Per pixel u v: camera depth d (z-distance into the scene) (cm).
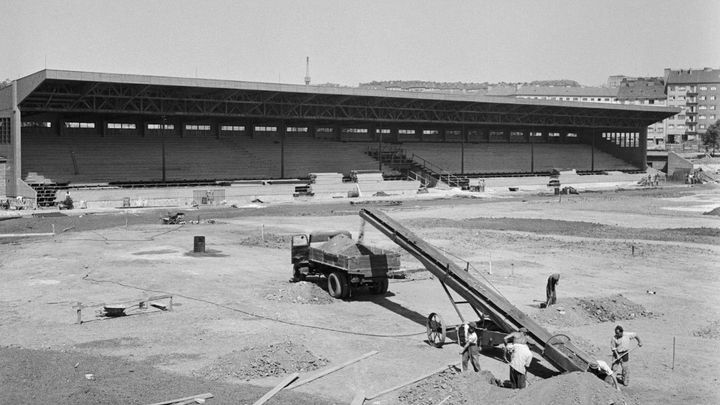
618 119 14688
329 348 2334
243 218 7056
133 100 9169
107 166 9400
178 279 3606
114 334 2502
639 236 5572
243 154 10950
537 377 2014
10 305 2991
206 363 2139
